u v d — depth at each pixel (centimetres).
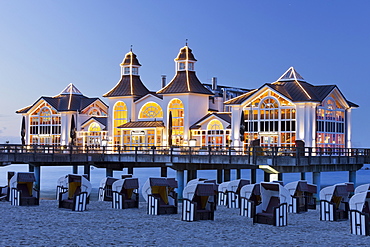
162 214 3228
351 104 6531
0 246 2197
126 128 7206
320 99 6066
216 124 6738
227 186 3828
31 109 8125
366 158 5509
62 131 7906
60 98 8131
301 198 3516
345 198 3111
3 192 3962
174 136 7012
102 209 3488
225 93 7769
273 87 6119
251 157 4522
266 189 2942
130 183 3581
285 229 2731
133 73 7650
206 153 6481
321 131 6112
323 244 2350
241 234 2567
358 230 2591
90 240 2361
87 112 8019
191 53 7219
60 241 2323
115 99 7506
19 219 2942
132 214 3241
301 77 6462
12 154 4975
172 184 3297
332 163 4962
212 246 2277
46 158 5125
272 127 6156
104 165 5578
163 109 7106
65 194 3497
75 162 5484
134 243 2312
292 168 4575
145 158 5212
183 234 2547
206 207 3052
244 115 6366
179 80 7138
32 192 3694
